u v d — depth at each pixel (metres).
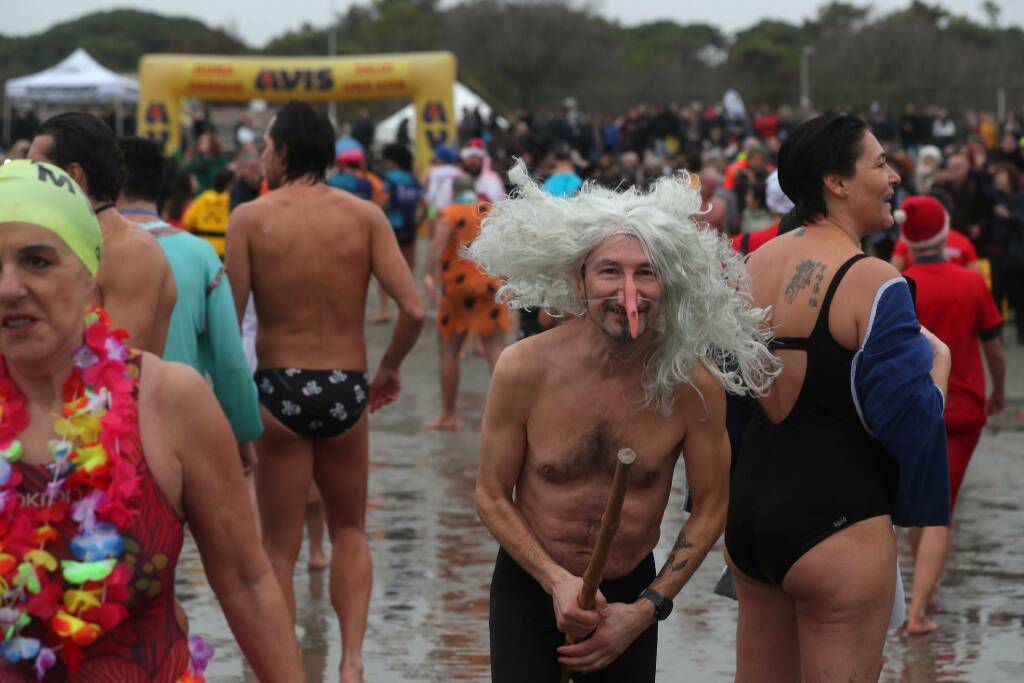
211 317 5.05
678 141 39.09
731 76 69.06
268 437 5.59
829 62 66.31
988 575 7.12
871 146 3.98
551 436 3.55
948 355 4.08
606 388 3.51
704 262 3.36
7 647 2.51
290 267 5.57
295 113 5.64
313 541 7.23
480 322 11.14
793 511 3.81
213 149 20.41
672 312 3.36
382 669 5.68
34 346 2.54
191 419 2.63
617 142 40.34
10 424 2.55
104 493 2.51
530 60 65.50
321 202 5.67
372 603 6.59
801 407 3.87
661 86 65.12
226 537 2.71
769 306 3.89
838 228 4.00
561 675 3.64
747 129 40.06
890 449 3.79
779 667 4.09
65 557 2.53
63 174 2.62
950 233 9.66
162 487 2.59
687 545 3.58
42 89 35.03
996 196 15.97
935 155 17.70
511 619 3.68
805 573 3.80
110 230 4.26
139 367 2.64
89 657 2.55
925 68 63.34
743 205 13.98
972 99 56.19
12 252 2.52
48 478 2.54
